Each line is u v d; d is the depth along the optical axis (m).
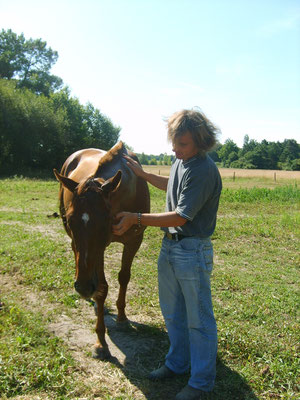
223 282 4.66
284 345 3.12
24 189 14.78
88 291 2.38
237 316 3.66
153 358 2.94
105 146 37.53
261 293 4.34
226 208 11.79
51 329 3.28
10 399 2.31
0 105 27.31
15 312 3.44
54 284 4.25
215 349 2.45
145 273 4.88
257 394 2.50
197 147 2.32
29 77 41.47
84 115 36.53
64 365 2.65
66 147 33.34
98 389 2.46
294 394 2.49
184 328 2.71
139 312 3.76
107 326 3.47
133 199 3.37
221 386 2.57
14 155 28.77
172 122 2.34
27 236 6.50
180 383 2.64
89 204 2.37
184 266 2.41
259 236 7.49
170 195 2.61
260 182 31.66
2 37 40.00
